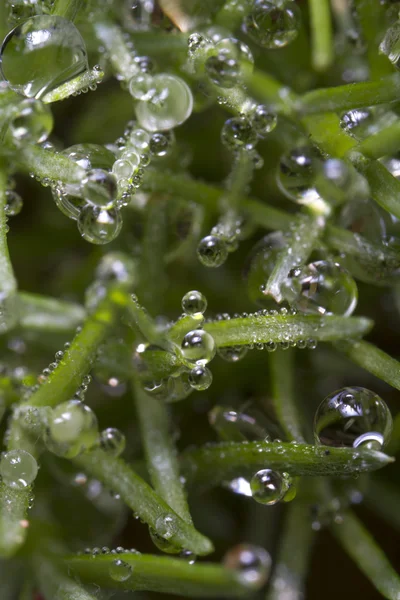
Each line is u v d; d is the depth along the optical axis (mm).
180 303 65
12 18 58
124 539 64
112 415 63
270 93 58
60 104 67
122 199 56
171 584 55
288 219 60
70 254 68
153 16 59
